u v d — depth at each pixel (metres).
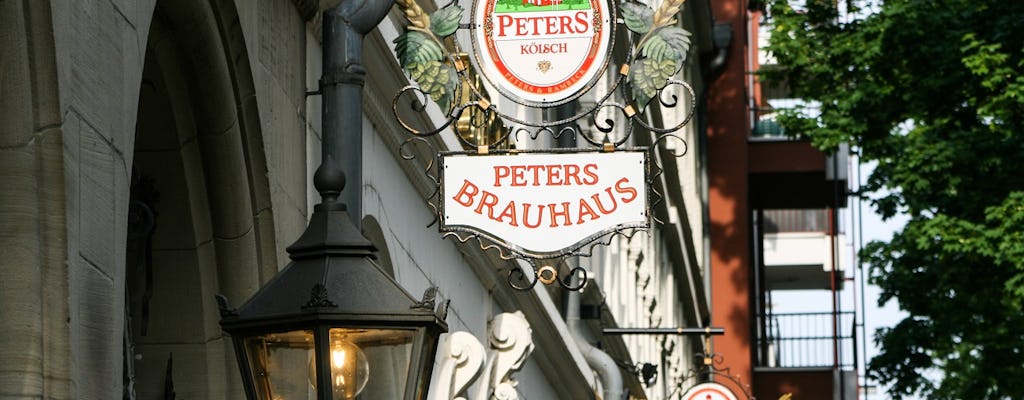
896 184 25.34
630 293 29.88
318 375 6.55
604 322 24.39
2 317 6.15
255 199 8.88
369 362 6.62
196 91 8.45
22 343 6.16
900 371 27.56
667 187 35.78
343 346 6.60
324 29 9.03
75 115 6.39
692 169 40.91
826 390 42.53
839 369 42.31
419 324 6.67
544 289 18.25
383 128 11.62
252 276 8.80
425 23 9.62
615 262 27.42
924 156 24.88
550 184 9.64
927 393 35.75
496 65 9.58
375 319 6.61
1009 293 25.36
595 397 20.41
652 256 33.53
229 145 8.61
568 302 20.64
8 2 6.04
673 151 9.67
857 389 41.91
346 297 6.63
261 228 8.92
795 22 26.02
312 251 6.89
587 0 9.59
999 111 24.09
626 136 9.65
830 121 25.81
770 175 45.09
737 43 44.59
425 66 9.59
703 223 43.59
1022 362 27.61
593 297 22.27
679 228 37.75
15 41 6.10
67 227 6.25
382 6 9.09
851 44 25.28
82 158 6.47
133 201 8.57
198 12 8.09
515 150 9.70
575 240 9.56
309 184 9.95
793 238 60.72
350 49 8.98
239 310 6.70
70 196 6.29
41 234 6.22
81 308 6.41
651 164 9.70
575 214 9.60
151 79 8.43
